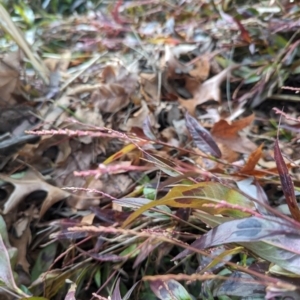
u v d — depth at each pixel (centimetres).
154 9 69
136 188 37
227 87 48
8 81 43
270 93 46
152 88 49
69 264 33
